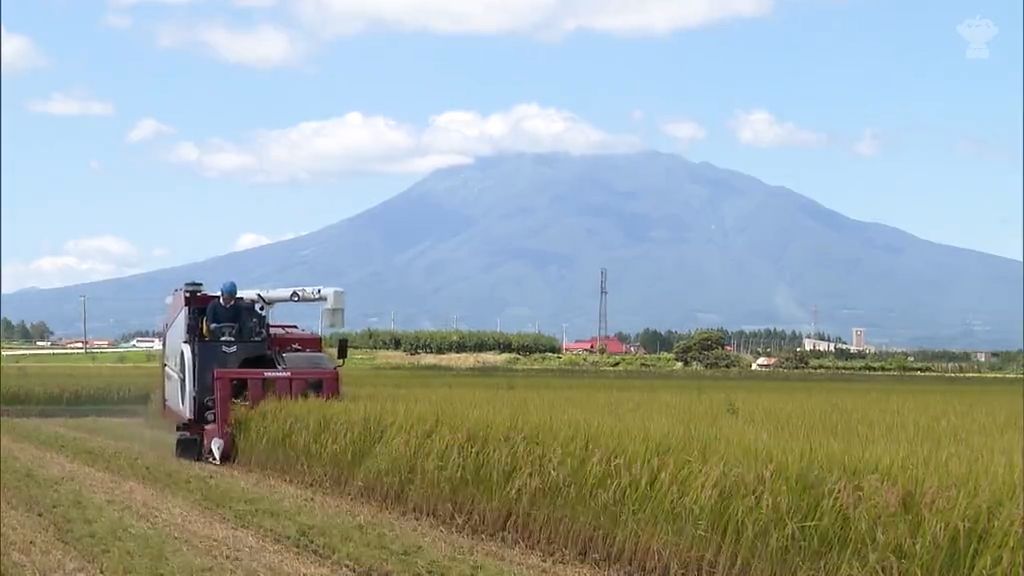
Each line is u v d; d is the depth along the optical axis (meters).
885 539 8.45
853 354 84.06
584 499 11.12
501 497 12.00
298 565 10.10
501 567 10.31
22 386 34.56
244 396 18.23
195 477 15.86
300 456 15.82
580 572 10.40
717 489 9.93
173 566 10.02
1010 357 86.12
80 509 13.16
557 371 59.38
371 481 14.08
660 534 10.30
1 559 10.50
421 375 48.41
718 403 22.84
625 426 12.87
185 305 19.80
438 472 12.93
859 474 9.32
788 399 27.33
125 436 23.28
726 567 9.73
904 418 18.30
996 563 7.93
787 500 9.38
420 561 10.38
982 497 8.28
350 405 15.98
